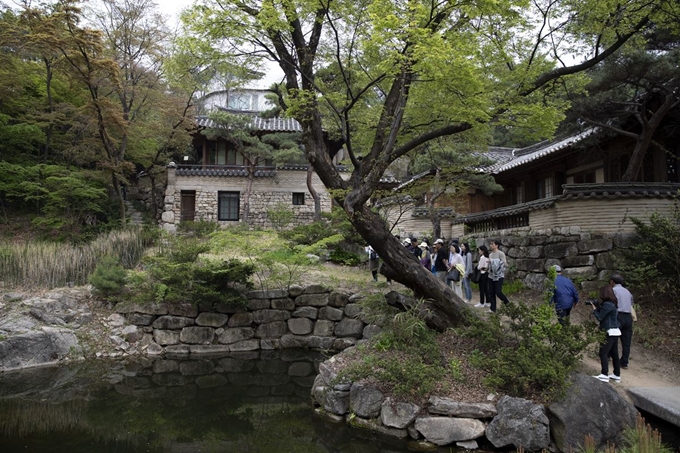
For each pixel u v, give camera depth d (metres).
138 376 9.14
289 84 8.22
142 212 24.58
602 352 6.56
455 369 6.61
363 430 6.30
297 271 12.52
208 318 11.12
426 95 7.89
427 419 5.91
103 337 10.59
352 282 12.40
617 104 11.02
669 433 5.52
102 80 18.22
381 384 6.55
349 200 7.56
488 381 6.17
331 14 7.59
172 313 11.05
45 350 9.75
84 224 18.89
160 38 20.33
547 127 7.60
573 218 10.84
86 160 20.02
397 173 20.61
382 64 6.30
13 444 5.87
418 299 8.30
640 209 10.27
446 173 10.21
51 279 11.89
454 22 7.63
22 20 15.87
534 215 12.13
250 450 5.86
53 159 19.80
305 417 6.98
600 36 8.18
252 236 13.04
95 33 15.43
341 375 6.88
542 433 5.47
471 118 7.27
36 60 20.09
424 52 5.96
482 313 8.62
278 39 7.97
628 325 7.08
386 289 11.57
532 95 8.71
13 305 10.59
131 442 6.06
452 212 17.89
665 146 11.91
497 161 20.28
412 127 8.85
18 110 19.39
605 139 13.05
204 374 9.36
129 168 19.41
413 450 5.74
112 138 18.78
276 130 24.34
